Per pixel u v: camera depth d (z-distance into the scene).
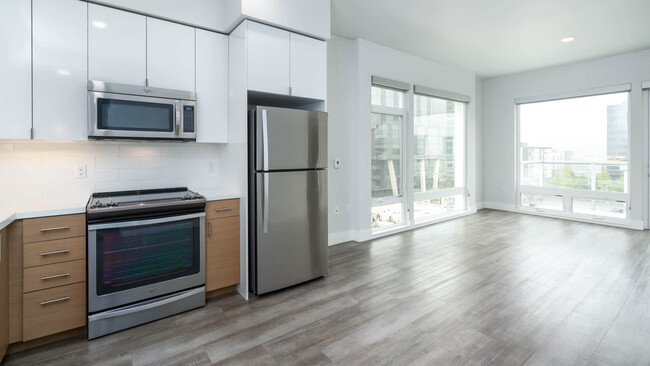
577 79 5.36
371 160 4.49
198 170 2.97
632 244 4.03
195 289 2.41
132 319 2.12
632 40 4.31
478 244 4.09
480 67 5.62
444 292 2.67
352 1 3.18
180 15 2.48
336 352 1.86
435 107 5.45
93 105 2.10
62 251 1.92
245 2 2.44
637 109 4.80
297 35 2.80
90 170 2.47
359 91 4.18
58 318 1.92
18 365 1.73
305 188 2.83
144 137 2.31
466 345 1.92
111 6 2.23
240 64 2.56
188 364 1.75
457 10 3.39
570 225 5.13
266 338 2.01
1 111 1.91
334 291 2.72
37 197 2.29
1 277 1.66
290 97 2.87
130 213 2.07
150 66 2.39
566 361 1.75
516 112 6.23
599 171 5.28
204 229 2.43
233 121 2.71
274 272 2.67
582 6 3.30
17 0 1.94
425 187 5.32
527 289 2.71
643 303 2.42
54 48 2.05
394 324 2.17
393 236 4.52
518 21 3.67
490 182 6.61
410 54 4.84
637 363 1.73
